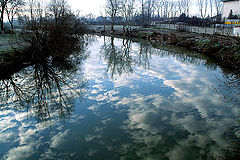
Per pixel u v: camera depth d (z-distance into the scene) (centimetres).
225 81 808
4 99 675
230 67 1009
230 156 348
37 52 1174
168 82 839
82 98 676
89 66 1205
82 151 384
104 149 389
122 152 377
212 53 1397
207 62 1237
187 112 547
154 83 830
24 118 538
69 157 366
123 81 872
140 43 2647
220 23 2578
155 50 1916
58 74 1002
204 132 438
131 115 542
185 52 1689
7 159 362
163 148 386
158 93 709
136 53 1748
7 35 2062
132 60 1403
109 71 1068
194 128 458
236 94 655
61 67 1158
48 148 397
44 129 476
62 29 1300
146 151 378
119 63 1301
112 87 790
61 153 379
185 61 1309
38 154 377
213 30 2389
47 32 1202
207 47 1534
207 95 671
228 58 1076
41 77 940
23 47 1237
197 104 600
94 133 452
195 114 532
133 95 695
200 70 1041
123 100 651
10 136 444
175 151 375
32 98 683
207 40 1664
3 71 948
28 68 1104
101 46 2331
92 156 367
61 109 593
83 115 549
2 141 423
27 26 1138
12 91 752
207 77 896
